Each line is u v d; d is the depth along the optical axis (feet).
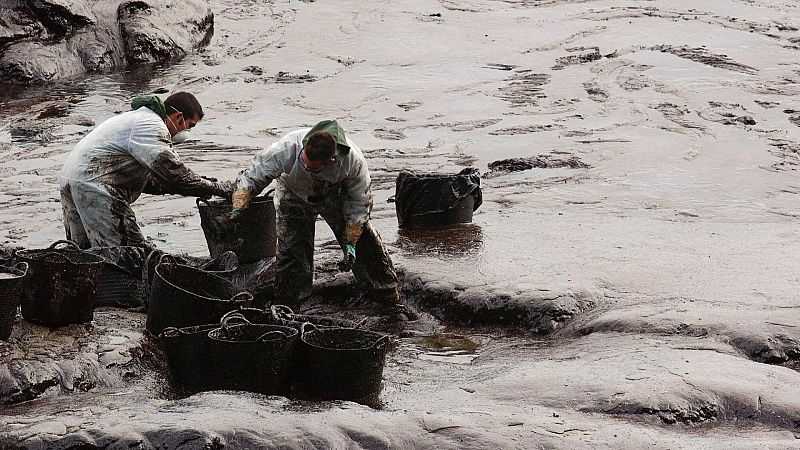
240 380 44.68
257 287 59.47
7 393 44.06
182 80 144.15
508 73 148.97
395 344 55.67
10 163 101.55
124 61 154.10
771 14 189.78
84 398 44.80
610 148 110.93
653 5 195.31
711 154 109.29
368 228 57.06
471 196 79.25
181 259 58.08
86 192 58.59
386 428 40.04
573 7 195.00
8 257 58.13
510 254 69.10
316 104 131.34
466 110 128.67
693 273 64.28
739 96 136.36
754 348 50.72
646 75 146.92
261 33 173.88
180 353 45.75
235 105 130.31
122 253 57.77
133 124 58.70
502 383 46.55
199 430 38.32
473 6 195.31
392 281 59.06
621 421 42.09
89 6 156.56
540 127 120.16
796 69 152.15
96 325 52.42
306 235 56.95
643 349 50.31
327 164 51.72
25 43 145.69
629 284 61.87
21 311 51.39
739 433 42.06
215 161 104.22
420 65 153.69
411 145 112.78
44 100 131.13
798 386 45.52
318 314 60.75
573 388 44.96
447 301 60.49
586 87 140.46
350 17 185.47
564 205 88.99
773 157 108.58
